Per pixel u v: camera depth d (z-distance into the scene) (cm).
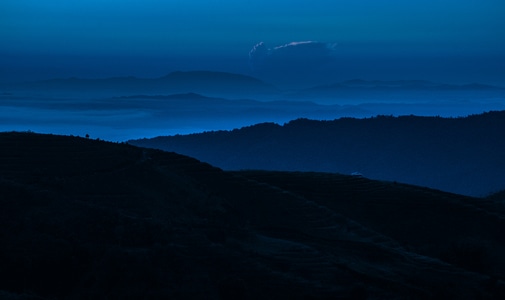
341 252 5609
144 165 6850
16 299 3547
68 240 4472
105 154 6944
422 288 5038
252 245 5159
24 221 4644
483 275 5669
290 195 7269
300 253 5097
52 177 5984
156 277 4216
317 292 4412
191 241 4747
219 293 4184
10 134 7138
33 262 4178
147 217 5397
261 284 4388
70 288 4097
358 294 4475
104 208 5134
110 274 4188
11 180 5631
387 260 5619
